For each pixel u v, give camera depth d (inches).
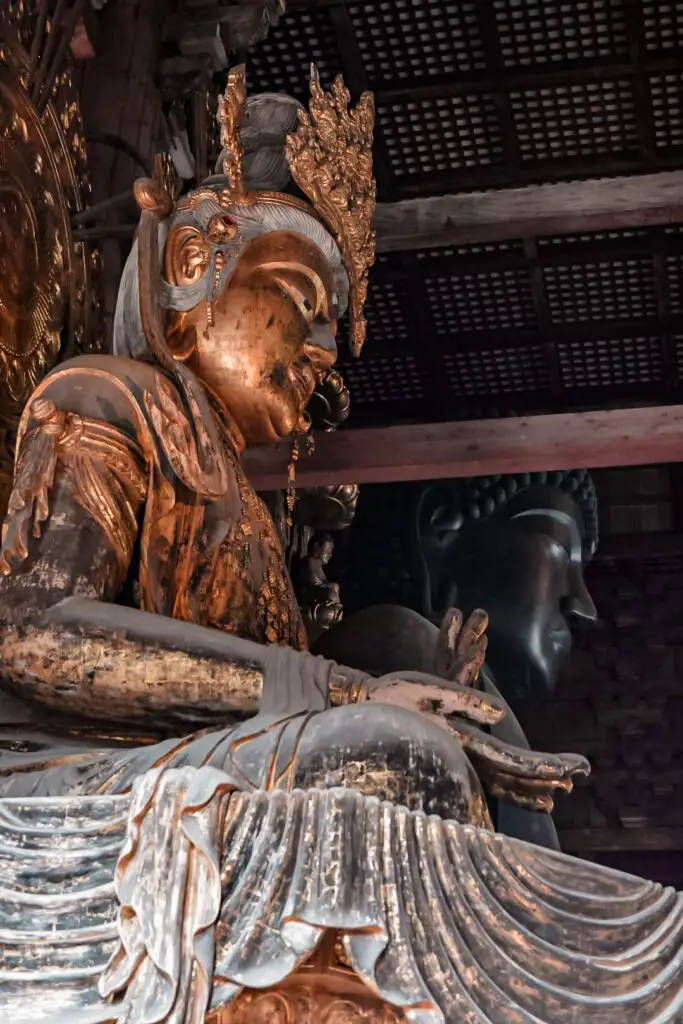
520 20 315.6
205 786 145.5
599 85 326.3
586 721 432.1
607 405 404.2
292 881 141.2
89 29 263.6
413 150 344.5
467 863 146.3
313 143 207.5
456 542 386.6
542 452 302.7
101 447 181.3
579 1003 140.8
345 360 397.1
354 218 209.8
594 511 394.3
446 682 173.6
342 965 142.9
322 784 151.8
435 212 325.7
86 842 149.7
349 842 142.7
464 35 320.5
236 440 205.6
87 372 187.3
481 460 305.4
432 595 385.4
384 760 152.4
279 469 298.8
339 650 214.5
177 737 175.9
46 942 142.6
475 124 338.6
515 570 379.9
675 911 149.1
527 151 342.3
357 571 390.3
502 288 370.0
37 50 243.4
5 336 225.6
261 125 219.8
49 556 175.5
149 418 185.8
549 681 379.9
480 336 385.1
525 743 218.2
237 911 141.2
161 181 204.2
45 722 177.3
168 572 186.1
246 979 136.9
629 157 341.4
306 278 204.8
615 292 369.1
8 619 172.4
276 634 202.4
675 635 434.9
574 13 313.4
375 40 323.9
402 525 389.7
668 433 301.9
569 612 390.9
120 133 266.1
